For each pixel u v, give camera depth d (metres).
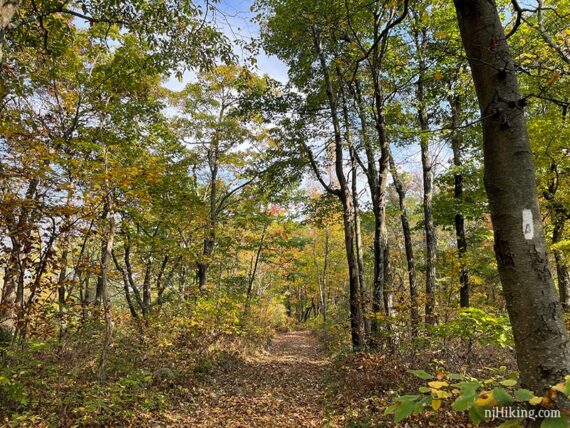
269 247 20.95
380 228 9.40
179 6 6.70
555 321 1.63
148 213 9.70
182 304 10.48
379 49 9.29
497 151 1.83
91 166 5.93
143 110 10.21
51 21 6.59
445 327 5.73
